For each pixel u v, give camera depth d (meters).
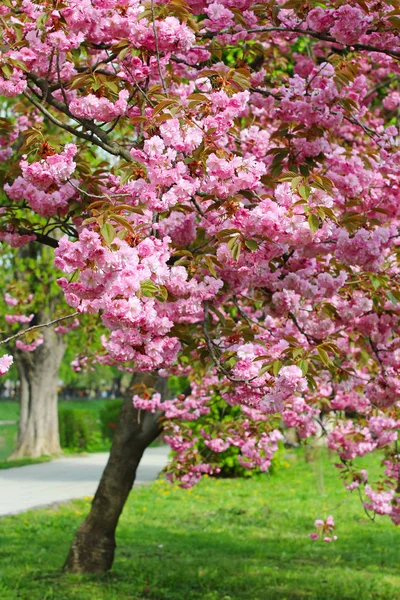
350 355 6.71
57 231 17.95
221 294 4.69
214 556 9.80
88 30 4.00
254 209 3.58
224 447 8.43
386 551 10.41
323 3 4.54
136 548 10.14
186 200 3.72
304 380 3.58
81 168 4.45
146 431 8.27
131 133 6.81
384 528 12.04
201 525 12.14
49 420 23.58
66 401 72.56
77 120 4.09
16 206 4.76
